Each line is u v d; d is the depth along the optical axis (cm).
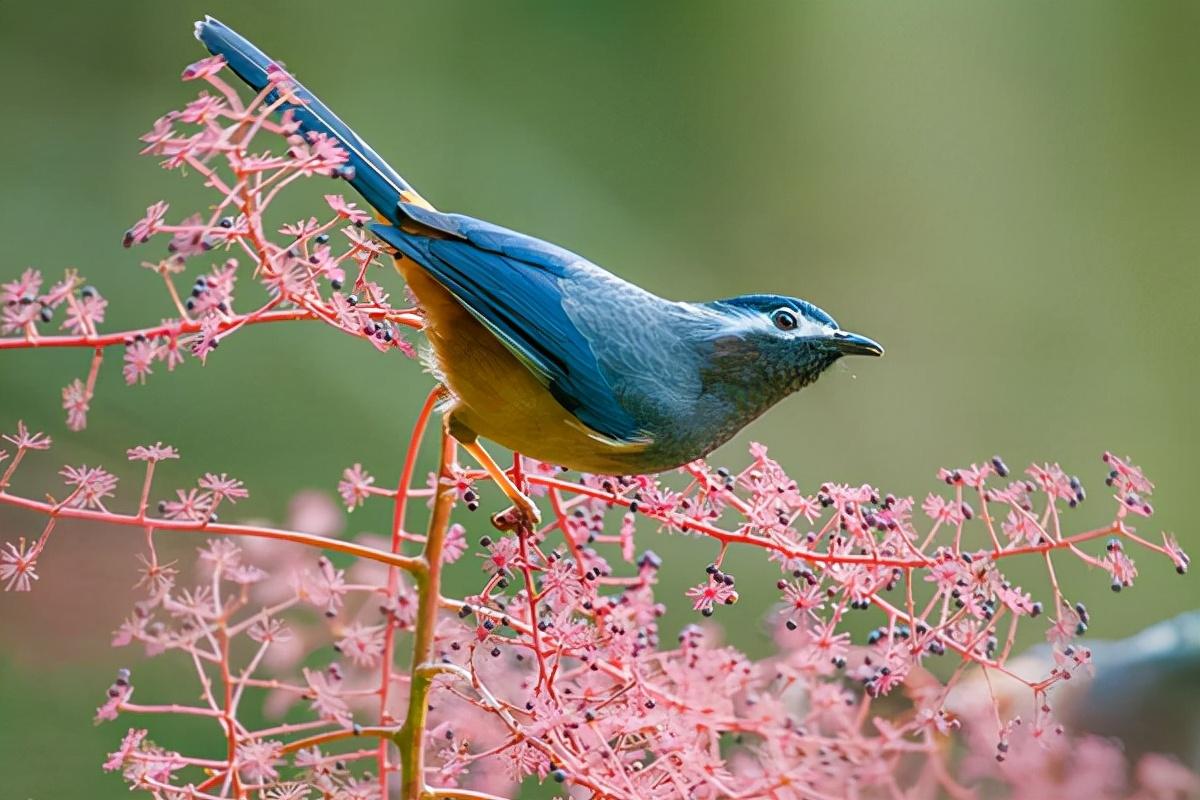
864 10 750
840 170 726
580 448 570
